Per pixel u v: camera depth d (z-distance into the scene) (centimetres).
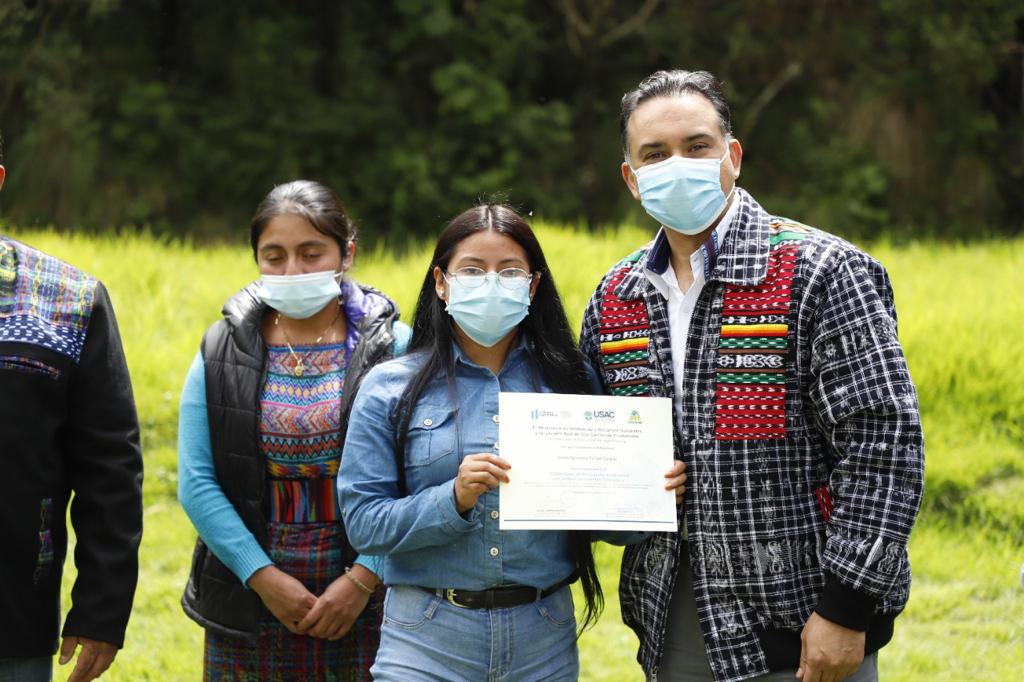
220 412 316
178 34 2086
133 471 273
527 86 2203
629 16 2300
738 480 267
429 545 261
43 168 1919
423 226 2052
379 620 320
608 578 550
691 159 275
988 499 603
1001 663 458
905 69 2206
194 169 2016
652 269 287
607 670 462
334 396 320
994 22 2164
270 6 2130
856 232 2114
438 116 2156
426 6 2092
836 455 266
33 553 254
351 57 2127
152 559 556
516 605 267
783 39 2281
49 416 259
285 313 327
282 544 315
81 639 263
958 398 700
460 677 264
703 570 269
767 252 273
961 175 2192
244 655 320
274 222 323
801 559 265
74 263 952
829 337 262
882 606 262
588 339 300
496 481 256
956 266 1208
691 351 276
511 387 280
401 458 274
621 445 267
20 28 1908
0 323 256
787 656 264
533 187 2097
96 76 1992
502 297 270
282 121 2052
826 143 2222
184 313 867
